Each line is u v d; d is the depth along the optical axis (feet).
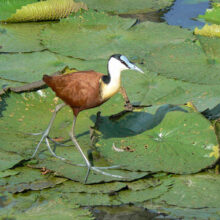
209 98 36.63
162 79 39.70
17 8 55.62
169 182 28.12
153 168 28.53
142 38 48.67
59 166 28.94
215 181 28.02
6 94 35.01
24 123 33.01
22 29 50.67
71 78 30.35
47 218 24.66
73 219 24.63
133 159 29.37
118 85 30.60
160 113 33.45
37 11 52.11
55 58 43.16
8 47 45.80
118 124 32.65
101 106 35.35
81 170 28.71
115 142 30.89
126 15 55.52
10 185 27.37
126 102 35.09
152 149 30.27
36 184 27.58
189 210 25.64
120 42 47.60
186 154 29.78
